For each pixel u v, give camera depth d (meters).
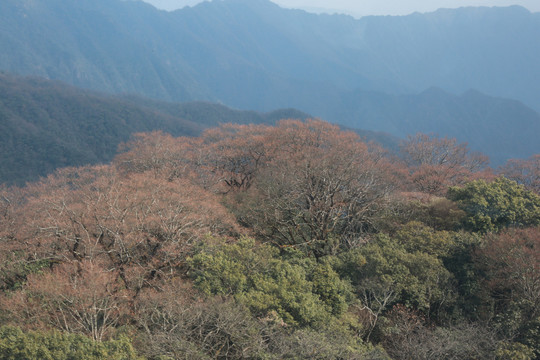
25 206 33.69
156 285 22.03
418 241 26.89
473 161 65.88
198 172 42.47
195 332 17.73
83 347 14.66
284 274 21.38
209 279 20.27
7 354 14.01
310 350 16.25
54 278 20.53
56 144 132.00
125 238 23.64
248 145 46.25
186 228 25.75
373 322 21.59
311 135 45.41
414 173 52.16
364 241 30.11
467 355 18.39
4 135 129.12
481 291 24.06
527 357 17.56
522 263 21.92
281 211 33.12
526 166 59.91
